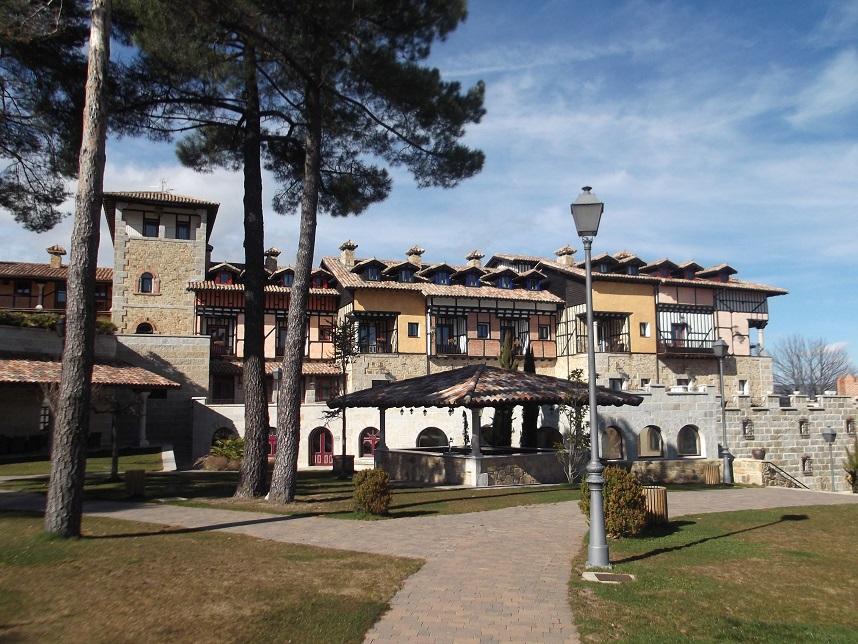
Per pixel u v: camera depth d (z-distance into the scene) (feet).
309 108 50.85
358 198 62.59
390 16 48.60
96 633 19.29
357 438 109.19
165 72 48.47
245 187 52.80
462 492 55.57
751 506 49.62
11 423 88.22
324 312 137.90
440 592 24.16
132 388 89.86
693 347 148.15
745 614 22.71
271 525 37.58
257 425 50.39
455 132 54.95
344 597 23.11
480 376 65.26
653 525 38.37
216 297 127.85
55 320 91.35
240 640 18.92
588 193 31.81
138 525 36.47
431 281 144.15
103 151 34.73
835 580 27.61
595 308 139.44
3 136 51.39
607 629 20.48
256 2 42.29
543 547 32.42
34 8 42.52
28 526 34.63
